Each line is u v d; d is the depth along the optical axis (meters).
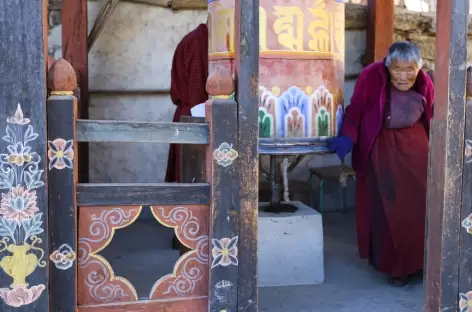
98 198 2.26
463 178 2.52
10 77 2.10
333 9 3.36
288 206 3.78
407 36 5.74
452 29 2.45
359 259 4.05
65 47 4.75
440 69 2.52
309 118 3.31
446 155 2.49
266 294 3.37
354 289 3.48
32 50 2.11
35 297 2.18
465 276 2.56
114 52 5.27
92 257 2.29
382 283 3.59
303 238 3.55
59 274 2.22
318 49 3.29
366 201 3.66
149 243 4.47
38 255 2.17
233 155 2.33
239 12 2.30
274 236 3.52
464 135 2.50
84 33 4.76
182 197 2.34
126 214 2.30
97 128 2.24
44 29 2.14
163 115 5.41
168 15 5.32
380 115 3.47
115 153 5.35
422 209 3.47
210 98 2.38
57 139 2.18
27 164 2.14
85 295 2.29
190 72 4.39
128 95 5.33
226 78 2.31
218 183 2.33
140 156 5.40
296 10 3.21
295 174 5.74
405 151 3.48
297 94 3.26
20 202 2.14
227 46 3.24
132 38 5.29
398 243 3.44
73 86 2.21
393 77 3.45
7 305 2.16
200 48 4.37
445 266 2.53
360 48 5.77
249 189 2.36
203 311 2.39
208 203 2.36
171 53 5.36
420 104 3.48
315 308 3.16
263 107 3.21
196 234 2.37
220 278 2.37
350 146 3.41
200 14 5.37
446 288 2.54
